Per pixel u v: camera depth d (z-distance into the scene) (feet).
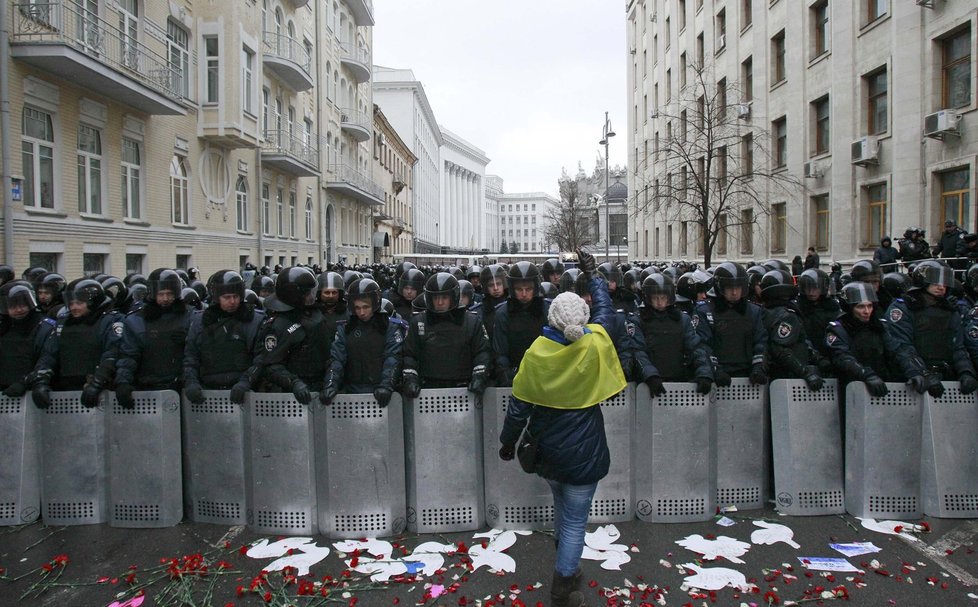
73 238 45.85
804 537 14.69
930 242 51.85
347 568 13.41
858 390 15.83
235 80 67.10
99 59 43.93
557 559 11.59
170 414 15.80
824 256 69.41
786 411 16.08
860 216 62.08
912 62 53.52
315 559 13.76
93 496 15.96
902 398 15.75
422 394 15.19
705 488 15.75
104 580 12.96
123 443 15.78
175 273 16.25
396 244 213.05
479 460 15.47
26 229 41.22
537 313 15.84
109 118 50.57
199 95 66.23
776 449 16.26
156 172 57.98
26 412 16.14
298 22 97.30
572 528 11.51
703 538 14.66
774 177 74.02
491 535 15.02
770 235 81.97
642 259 154.30
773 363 17.13
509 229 580.71
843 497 16.20
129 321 16.05
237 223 78.28
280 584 12.72
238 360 15.99
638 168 153.79
